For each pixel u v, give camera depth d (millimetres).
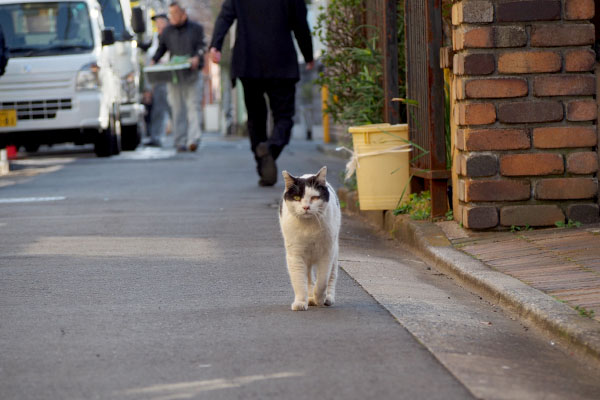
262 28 16219
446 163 11109
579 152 10250
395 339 6555
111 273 9195
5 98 23984
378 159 12023
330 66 15703
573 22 10148
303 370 5816
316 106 37438
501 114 10172
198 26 27844
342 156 24203
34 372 5906
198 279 8883
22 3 24766
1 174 20562
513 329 7137
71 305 7797
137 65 32125
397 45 12961
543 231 10180
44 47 24500
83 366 6012
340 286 8555
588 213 10297
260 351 6270
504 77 10141
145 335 6762
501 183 10242
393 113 12891
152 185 17672
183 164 22875
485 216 10250
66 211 14000
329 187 7844
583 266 8531
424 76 11359
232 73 16344
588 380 5902
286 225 7543
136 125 29719
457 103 10445
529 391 5531
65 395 5453
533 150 10234
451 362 5996
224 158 24953
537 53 10125
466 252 9680
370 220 12953
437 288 8680
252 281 8766
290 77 16359
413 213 11508
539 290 7836
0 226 12555
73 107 24156
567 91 10172
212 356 6180
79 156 27172
